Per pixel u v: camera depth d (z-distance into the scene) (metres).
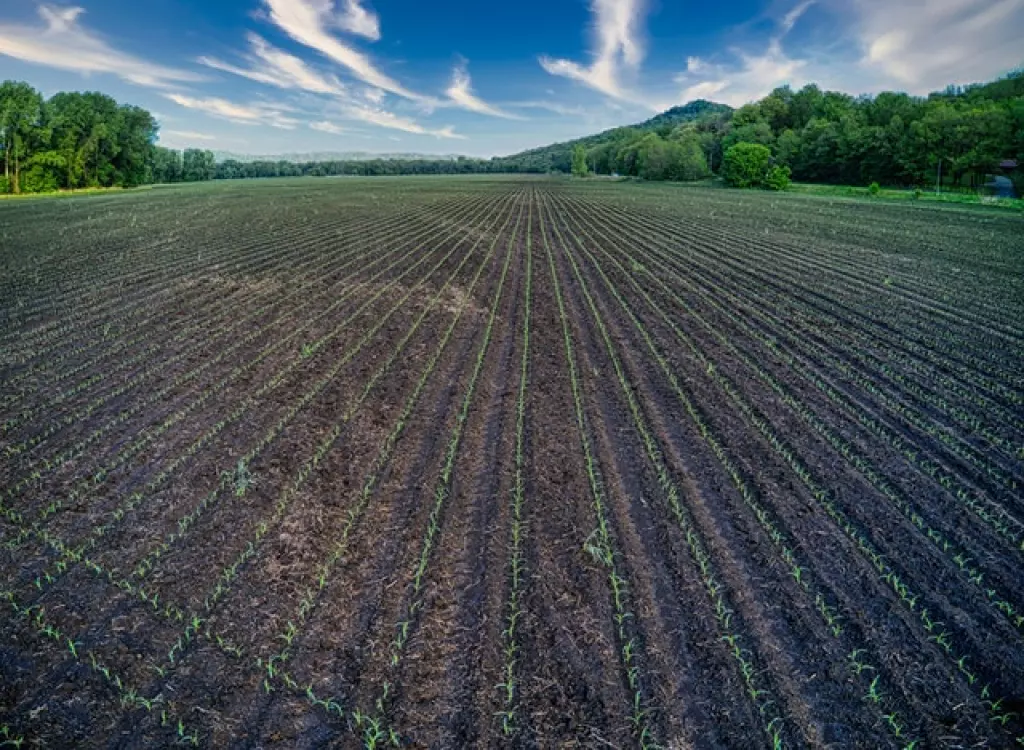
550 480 9.17
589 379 13.28
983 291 22.28
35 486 8.79
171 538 7.68
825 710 5.48
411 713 5.35
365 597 6.78
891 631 6.43
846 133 85.50
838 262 27.59
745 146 87.75
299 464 9.60
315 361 14.07
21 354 14.12
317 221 39.47
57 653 5.92
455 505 8.53
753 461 9.91
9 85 69.31
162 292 19.80
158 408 11.47
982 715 5.48
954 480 9.58
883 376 13.92
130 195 65.50
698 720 5.33
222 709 5.37
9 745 4.95
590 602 6.72
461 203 57.22
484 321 17.67
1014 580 7.32
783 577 7.20
